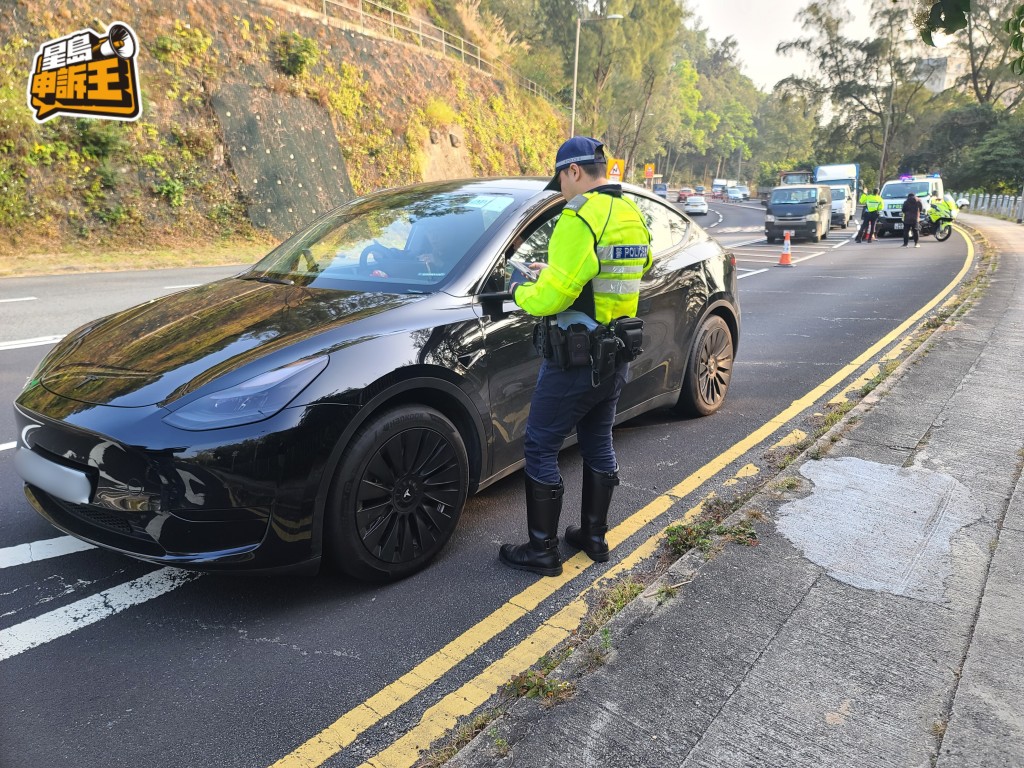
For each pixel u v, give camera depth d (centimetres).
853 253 1897
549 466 290
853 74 6612
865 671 218
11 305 925
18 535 328
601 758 187
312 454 251
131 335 304
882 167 6706
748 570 276
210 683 232
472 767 185
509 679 234
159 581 293
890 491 343
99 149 1625
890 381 523
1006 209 3706
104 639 254
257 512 246
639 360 412
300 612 272
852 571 274
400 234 362
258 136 2020
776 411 517
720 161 13925
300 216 2075
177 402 250
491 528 341
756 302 1045
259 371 256
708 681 215
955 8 240
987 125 5884
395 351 278
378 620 267
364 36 2677
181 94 1852
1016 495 336
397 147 2661
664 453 437
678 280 443
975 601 253
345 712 220
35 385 285
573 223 252
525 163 3744
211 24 1998
